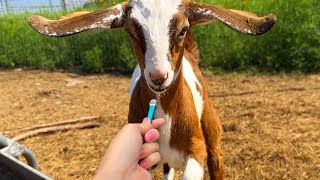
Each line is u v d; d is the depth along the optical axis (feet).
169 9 1.64
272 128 3.44
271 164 2.83
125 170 0.96
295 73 5.34
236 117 3.77
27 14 8.30
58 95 5.41
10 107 4.96
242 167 2.83
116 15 1.73
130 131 1.04
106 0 6.90
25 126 4.17
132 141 1.02
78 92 5.51
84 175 2.97
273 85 4.89
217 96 4.59
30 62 7.39
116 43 6.70
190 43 2.26
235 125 3.49
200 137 1.88
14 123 4.30
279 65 5.56
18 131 3.94
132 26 1.66
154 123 1.21
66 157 3.30
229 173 2.77
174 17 1.64
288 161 2.84
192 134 1.83
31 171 0.84
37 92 5.64
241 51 5.86
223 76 5.58
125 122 4.05
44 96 5.41
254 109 3.96
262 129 3.42
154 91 1.64
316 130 3.32
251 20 1.67
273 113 3.80
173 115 1.78
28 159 1.13
